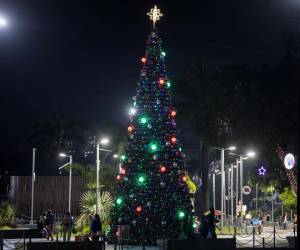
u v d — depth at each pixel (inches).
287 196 1924.2
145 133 1237.7
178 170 1241.4
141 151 1233.4
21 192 2320.4
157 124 1241.4
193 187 1955.0
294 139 1395.2
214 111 1561.3
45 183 2313.0
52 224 1427.2
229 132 1576.0
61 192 2299.5
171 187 1221.7
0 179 2751.0
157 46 1279.5
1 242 1055.0
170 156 1235.9
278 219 2753.4
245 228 1905.8
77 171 2111.2
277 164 1679.4
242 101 1459.2
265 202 3474.4
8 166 3346.5
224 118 1552.7
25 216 2252.7
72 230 1322.6
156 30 1290.6
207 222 1015.0
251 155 1694.1
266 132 1425.9
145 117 1241.4
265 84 1448.1
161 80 1257.4
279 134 1413.6
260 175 1861.5
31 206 2095.2
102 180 1909.4
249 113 1435.8
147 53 1277.1
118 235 1170.6
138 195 1218.0
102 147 2603.3
